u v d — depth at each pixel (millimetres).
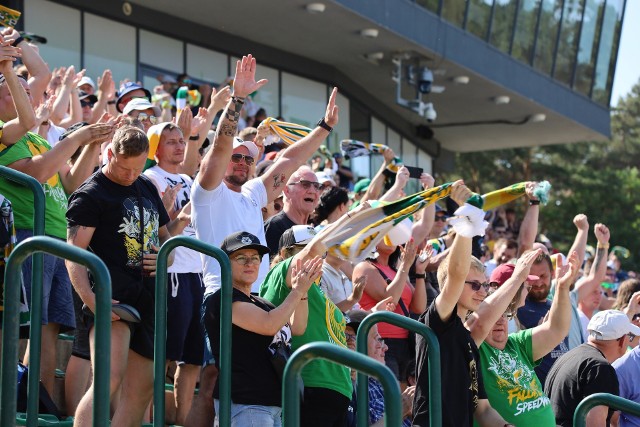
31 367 11352
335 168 28219
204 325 12844
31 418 11305
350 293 16594
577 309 20656
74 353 15328
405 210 12617
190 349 15102
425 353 13359
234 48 41906
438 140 60125
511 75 50875
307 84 46219
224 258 11750
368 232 12688
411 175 20031
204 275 14180
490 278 17359
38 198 12367
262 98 43656
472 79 48812
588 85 59312
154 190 13820
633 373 16609
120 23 36688
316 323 13570
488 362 14742
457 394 13172
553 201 86875
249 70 14312
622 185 88688
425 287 19156
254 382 12648
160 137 16547
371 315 12148
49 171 14289
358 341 12188
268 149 25250
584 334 21125
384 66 46375
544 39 53812
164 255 11891
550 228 86688
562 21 55031
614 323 15789
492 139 60844
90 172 15953
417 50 44562
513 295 14461
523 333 15383
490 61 49000
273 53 43969
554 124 57688
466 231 12305
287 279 13297
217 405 12859
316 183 17594
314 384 13125
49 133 18141
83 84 23688
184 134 17953
